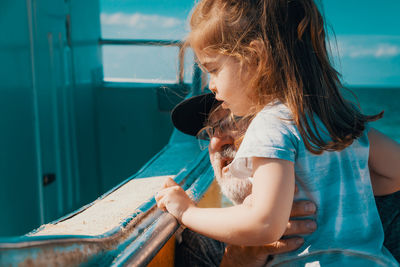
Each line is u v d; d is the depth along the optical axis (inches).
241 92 34.7
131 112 182.4
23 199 146.9
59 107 168.1
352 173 34.5
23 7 147.4
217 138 42.6
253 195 31.5
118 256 28.0
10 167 139.8
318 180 33.4
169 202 36.1
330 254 33.9
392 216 42.8
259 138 31.8
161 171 50.6
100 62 196.5
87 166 186.4
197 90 71.0
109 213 34.2
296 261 34.7
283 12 33.6
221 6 34.3
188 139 67.9
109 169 189.2
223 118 43.5
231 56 33.9
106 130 186.1
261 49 33.2
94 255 25.8
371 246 34.3
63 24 171.3
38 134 154.9
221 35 33.9
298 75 33.3
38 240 21.3
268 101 33.8
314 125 32.9
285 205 30.5
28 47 150.3
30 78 151.3
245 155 31.8
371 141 37.4
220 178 41.8
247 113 35.9
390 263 35.0
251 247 37.2
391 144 37.8
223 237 32.1
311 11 34.0
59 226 31.3
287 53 33.3
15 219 142.1
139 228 32.3
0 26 135.5
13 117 141.9
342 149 33.6
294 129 32.3
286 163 31.2
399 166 38.2
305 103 33.2
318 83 34.1
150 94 179.2
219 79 35.1
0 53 135.3
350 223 34.2
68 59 175.3
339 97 35.9
